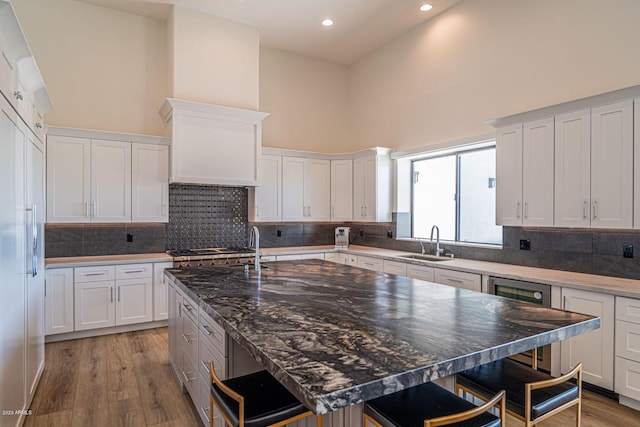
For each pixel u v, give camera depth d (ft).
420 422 4.28
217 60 15.21
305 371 3.63
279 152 17.28
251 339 4.57
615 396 8.35
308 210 18.04
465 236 14.57
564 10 10.83
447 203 15.42
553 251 10.96
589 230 10.14
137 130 15.12
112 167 13.76
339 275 9.14
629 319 7.89
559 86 10.95
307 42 17.54
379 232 18.11
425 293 7.21
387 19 15.34
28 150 7.63
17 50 6.37
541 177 10.34
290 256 16.37
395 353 4.11
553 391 5.14
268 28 16.19
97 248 14.30
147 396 8.77
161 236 15.46
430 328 5.02
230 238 16.96
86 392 8.94
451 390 5.81
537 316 5.61
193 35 14.74
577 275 9.96
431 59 15.26
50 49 13.62
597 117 9.16
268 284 7.98
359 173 17.75
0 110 5.61
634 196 8.48
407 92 16.48
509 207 11.19
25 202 7.36
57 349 11.74
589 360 8.57
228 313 5.72
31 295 8.06
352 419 4.85
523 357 9.79
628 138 8.58
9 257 6.13
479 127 13.30
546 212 10.21
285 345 4.36
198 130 14.58
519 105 12.01
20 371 7.06
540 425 7.50
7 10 5.36
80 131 13.17
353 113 20.08
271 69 18.26
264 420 4.56
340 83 20.24
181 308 8.74
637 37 9.36
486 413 4.57
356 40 17.34
